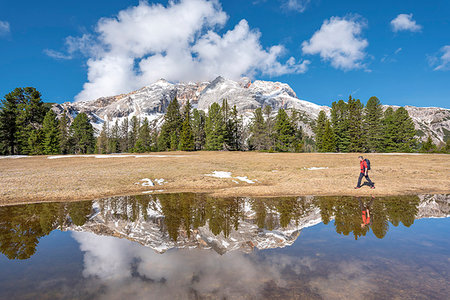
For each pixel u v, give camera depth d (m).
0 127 53.09
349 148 67.62
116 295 3.02
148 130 101.69
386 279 3.47
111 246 5.32
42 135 56.69
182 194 13.71
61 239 5.86
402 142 65.69
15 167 26.02
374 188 14.50
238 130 90.44
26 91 57.62
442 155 38.28
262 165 27.31
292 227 6.80
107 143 109.75
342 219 7.72
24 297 3.01
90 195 12.94
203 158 36.28
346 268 3.91
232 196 12.91
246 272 3.77
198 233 6.28
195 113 89.50
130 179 17.72
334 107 77.38
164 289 3.18
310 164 28.33
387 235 5.92
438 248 4.91
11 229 6.79
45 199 11.96
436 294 3.01
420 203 10.51
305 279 3.49
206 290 3.12
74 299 2.95
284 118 71.06
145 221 7.64
